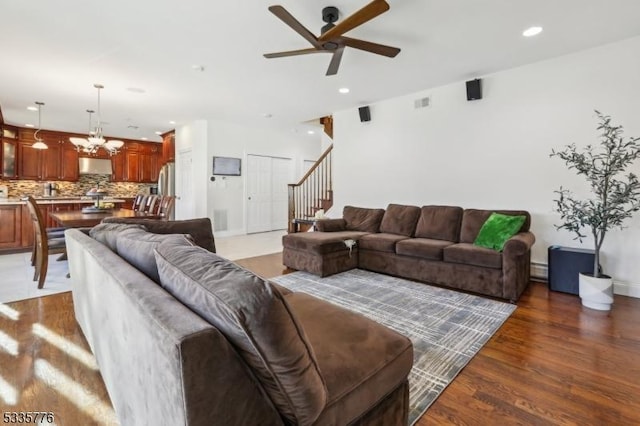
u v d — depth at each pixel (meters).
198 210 6.70
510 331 2.40
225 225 6.97
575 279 3.17
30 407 1.56
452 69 3.82
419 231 4.18
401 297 3.14
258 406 0.83
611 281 2.77
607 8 2.57
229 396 0.77
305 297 1.77
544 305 2.92
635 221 3.12
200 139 6.61
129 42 3.11
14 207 5.11
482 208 4.11
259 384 0.85
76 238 2.00
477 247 3.35
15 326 2.44
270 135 7.75
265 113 5.98
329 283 3.60
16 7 2.52
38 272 3.64
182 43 3.14
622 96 3.17
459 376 1.84
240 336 0.78
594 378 1.81
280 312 0.79
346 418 1.02
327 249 3.85
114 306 1.20
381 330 1.38
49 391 1.68
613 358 2.01
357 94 4.77
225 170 6.90
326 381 1.02
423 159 4.64
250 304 0.76
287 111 5.80
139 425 1.05
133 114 6.05
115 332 1.22
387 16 2.66
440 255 3.45
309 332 1.32
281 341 0.78
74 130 7.61
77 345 2.15
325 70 3.83
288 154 8.15
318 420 0.93
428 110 4.56
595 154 3.29
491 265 3.10
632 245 3.15
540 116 3.64
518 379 1.80
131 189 9.11
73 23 2.77
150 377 0.88
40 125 6.98
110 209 4.91
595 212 2.86
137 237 1.55
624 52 3.14
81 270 1.92
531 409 1.56
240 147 7.16
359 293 3.26
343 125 5.67
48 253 3.45
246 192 7.34
